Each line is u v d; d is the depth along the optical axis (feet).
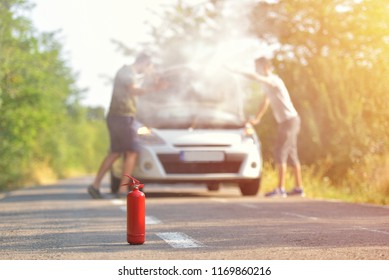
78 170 284.82
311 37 104.58
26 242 35.42
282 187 72.79
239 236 36.32
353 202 62.03
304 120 92.48
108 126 69.82
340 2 101.81
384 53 96.22
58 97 176.14
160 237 36.35
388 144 87.04
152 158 69.26
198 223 43.42
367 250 31.04
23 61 108.88
